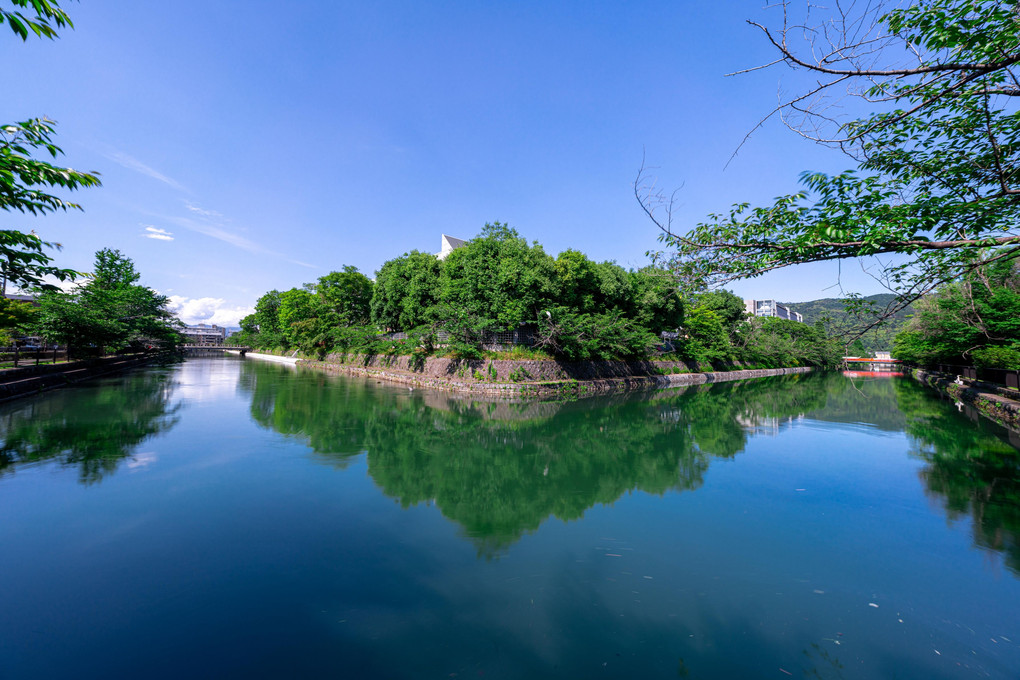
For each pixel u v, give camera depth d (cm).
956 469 921
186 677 323
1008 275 1016
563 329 2206
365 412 1543
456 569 493
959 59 337
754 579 479
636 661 347
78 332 2256
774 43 304
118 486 731
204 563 495
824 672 337
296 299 5119
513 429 1341
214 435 1118
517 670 335
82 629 377
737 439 1226
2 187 482
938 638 379
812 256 367
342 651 355
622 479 853
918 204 370
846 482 831
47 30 402
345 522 618
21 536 551
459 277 2472
